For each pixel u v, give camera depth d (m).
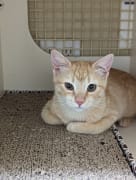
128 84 0.35
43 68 0.43
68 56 0.44
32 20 0.43
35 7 0.42
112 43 0.44
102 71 0.29
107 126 0.30
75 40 0.44
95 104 0.29
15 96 0.41
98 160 0.24
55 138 0.28
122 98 0.33
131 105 0.34
